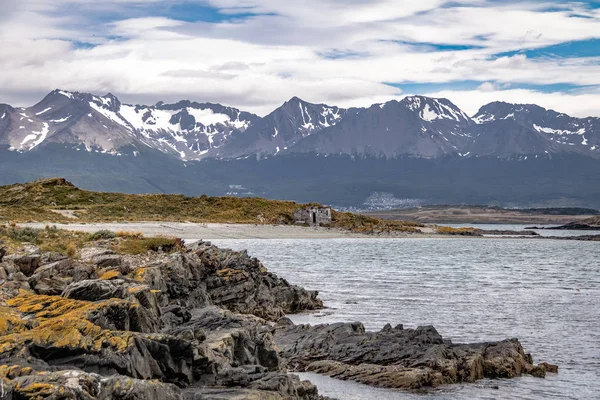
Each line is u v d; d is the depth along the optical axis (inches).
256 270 2628.0
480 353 1678.2
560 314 2635.3
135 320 1168.2
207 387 1071.6
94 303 1160.2
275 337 1844.2
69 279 1491.1
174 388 930.7
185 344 1081.4
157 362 1056.2
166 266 2095.2
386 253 5964.6
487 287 3535.9
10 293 1255.5
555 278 4104.3
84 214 7175.2
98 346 998.4
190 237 6515.8
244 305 2379.4
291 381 1120.8
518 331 2274.9
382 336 1772.9
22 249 1704.0
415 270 4389.8
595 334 2230.6
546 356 1916.8
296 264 4640.8
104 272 1697.8
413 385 1489.9
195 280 2203.5
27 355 957.2
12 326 1023.0
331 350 1697.8
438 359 1593.3
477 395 1476.4
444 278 3937.0
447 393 1477.6
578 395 1512.1
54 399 784.9
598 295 3257.9
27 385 797.9
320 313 2581.2
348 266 4552.2
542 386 1572.3
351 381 1530.5
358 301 2910.9
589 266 5088.6
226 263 2568.9
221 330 1334.9
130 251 2368.4
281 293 2581.2
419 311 2657.5
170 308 1498.5
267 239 7293.3
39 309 1137.4
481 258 5753.0
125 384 870.4
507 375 1637.6
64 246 2241.6
